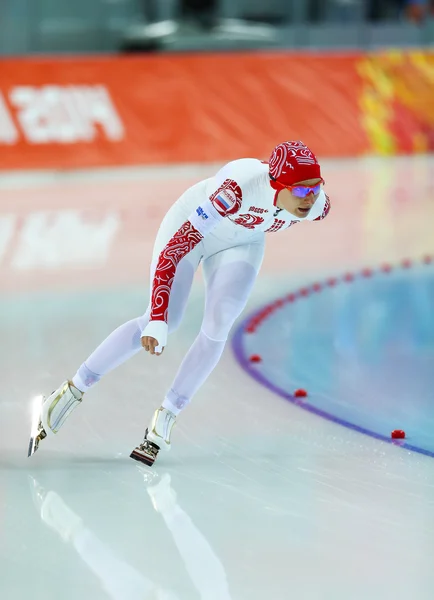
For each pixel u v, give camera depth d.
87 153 28.83
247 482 9.03
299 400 11.43
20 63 28.95
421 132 33.03
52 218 22.62
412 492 8.79
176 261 8.71
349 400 11.48
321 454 9.76
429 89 33.59
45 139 28.59
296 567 7.29
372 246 20.59
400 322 15.10
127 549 7.61
